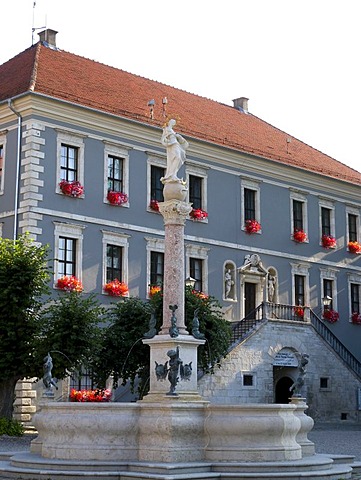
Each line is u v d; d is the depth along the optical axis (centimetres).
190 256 4316
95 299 3841
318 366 4397
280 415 1856
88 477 1695
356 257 5378
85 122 3916
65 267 3772
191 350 2066
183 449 1811
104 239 3928
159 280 4169
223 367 3900
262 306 4231
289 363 4244
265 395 4081
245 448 1822
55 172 3775
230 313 4466
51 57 4275
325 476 1772
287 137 5506
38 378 3073
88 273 3841
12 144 3784
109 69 4631
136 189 4106
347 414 4500
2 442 2720
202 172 4447
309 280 5006
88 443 1833
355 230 5422
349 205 5378
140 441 1838
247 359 4022
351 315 5259
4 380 3019
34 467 1786
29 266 3045
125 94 4400
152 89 4775
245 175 4678
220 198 4525
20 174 3719
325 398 4406
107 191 3975
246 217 4688
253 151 4728
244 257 4600
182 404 1836
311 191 5103
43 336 3020
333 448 2742
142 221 4109
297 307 4388
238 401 3941
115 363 3284
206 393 3806
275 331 4197
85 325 3031
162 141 2242
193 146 4388
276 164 4828
